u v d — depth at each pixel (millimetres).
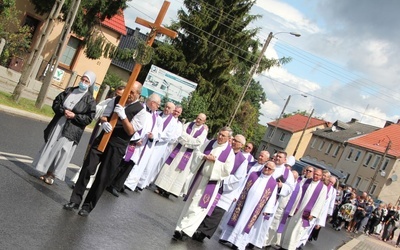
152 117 13086
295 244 14203
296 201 14086
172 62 43031
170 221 11227
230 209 11703
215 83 44750
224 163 9867
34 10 31422
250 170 12047
